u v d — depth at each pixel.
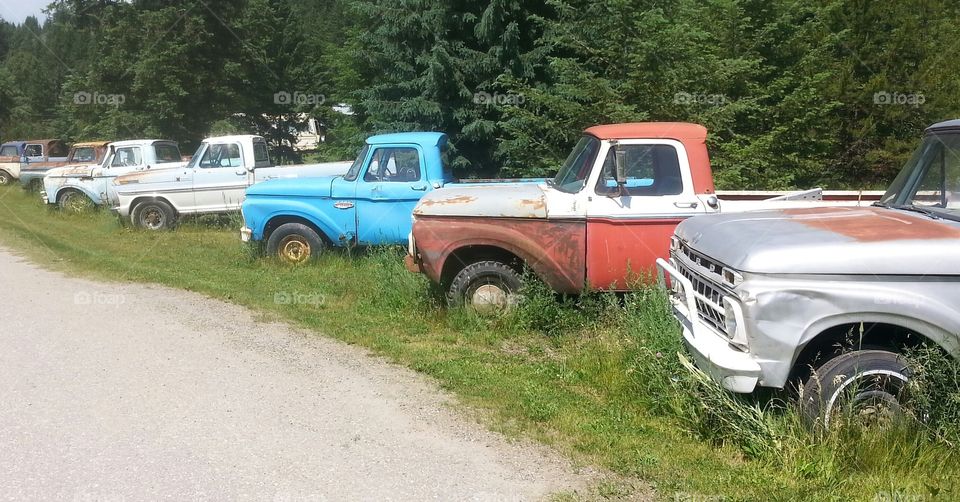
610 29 12.98
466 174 16.36
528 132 14.21
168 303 8.41
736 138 12.20
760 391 4.75
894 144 13.52
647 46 11.62
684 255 5.34
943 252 4.12
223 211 15.33
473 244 7.16
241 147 15.37
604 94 12.30
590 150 7.19
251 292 8.87
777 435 4.32
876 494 3.77
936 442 4.18
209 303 8.44
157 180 15.20
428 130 15.98
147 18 26.34
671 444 4.52
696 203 6.89
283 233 10.63
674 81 11.75
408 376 5.86
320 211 10.42
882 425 4.23
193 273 10.22
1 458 4.33
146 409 5.11
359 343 6.76
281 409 5.12
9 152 28.91
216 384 5.64
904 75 13.57
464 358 6.32
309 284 9.37
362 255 10.65
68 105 32.47
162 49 26.16
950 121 5.08
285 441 4.57
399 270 8.49
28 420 4.92
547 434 4.67
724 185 11.72
